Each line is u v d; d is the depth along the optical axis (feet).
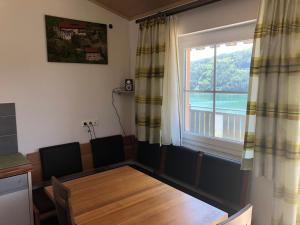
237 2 7.38
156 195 5.99
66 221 4.95
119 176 7.19
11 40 8.40
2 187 7.14
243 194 7.14
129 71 11.44
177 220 4.92
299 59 5.80
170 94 9.31
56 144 9.63
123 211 5.28
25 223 7.60
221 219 5.05
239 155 8.05
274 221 6.48
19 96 8.70
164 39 9.20
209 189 7.95
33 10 8.73
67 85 9.71
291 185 5.99
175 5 9.03
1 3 8.13
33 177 9.02
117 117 11.27
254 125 6.74
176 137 9.43
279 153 6.27
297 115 5.85
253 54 6.50
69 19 9.51
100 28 10.32
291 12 5.91
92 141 10.29
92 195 6.02
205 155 8.27
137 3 9.55
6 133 8.49
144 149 10.62
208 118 9.18
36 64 8.95
